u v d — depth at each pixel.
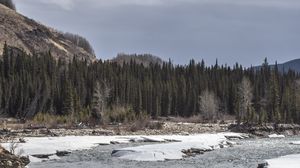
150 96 122.06
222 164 44.72
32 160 44.00
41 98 107.81
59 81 116.81
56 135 69.62
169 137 71.19
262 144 68.19
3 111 103.62
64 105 101.06
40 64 122.88
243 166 43.31
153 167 42.19
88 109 100.06
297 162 41.00
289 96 117.38
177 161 46.56
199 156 51.03
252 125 98.31
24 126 78.44
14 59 123.44
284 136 91.50
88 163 43.69
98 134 74.88
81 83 118.81
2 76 114.50
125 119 94.19
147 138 67.62
